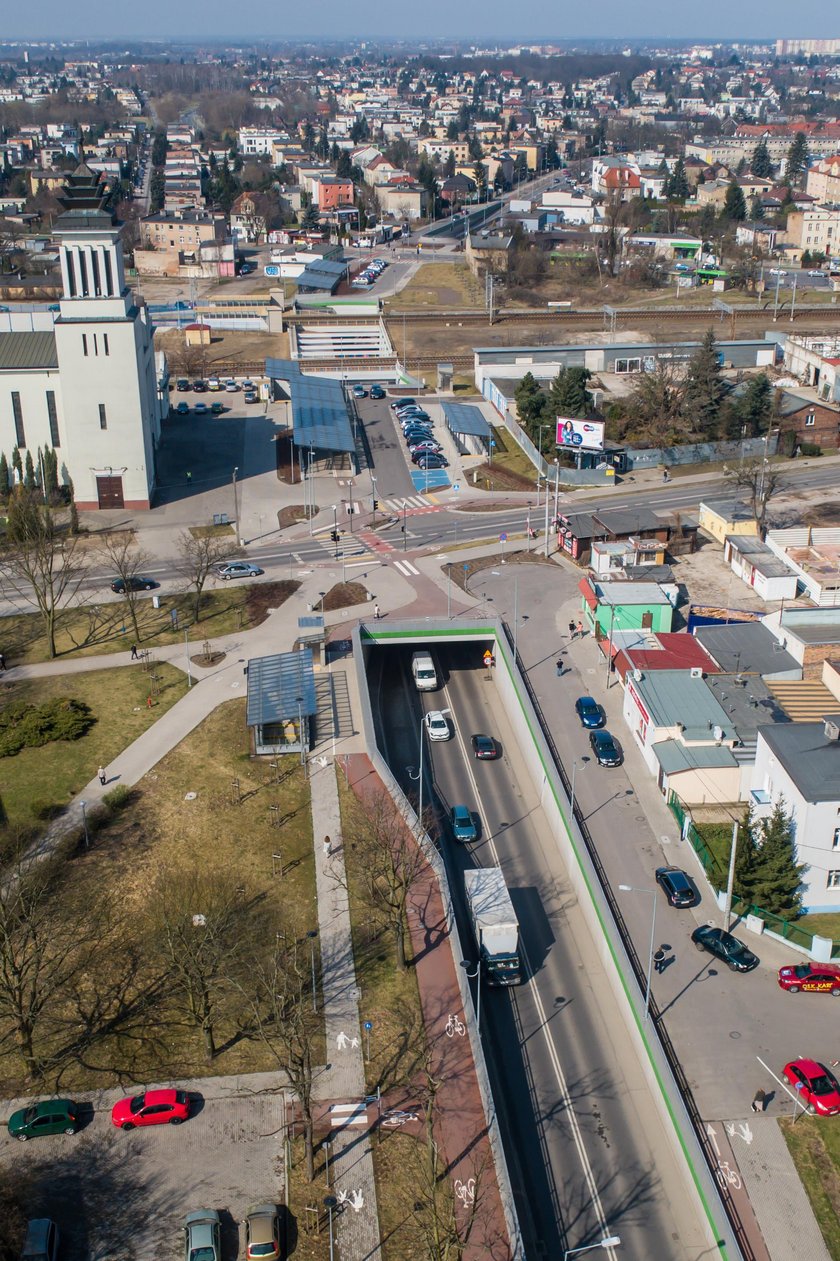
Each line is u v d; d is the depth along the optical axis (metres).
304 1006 74.88
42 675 122.62
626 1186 67.44
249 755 107.88
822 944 81.12
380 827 91.69
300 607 135.75
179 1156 68.31
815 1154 67.56
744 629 121.19
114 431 163.00
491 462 182.62
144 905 88.06
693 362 193.25
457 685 128.12
